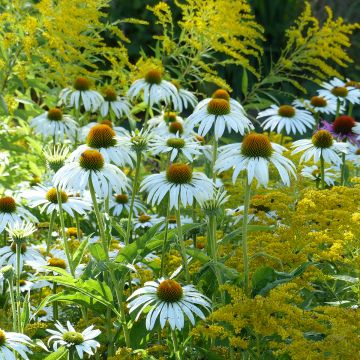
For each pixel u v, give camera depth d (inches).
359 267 188.5
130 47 526.3
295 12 554.9
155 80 303.3
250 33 331.9
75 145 311.1
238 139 458.0
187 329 202.7
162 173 198.4
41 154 309.7
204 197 191.9
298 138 455.2
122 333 203.6
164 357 202.1
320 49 346.9
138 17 528.7
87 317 223.9
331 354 165.8
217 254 213.2
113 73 334.0
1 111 319.9
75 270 213.5
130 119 332.2
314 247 204.1
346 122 299.6
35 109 324.5
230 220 252.5
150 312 179.5
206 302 183.6
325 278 196.2
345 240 197.2
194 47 352.2
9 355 166.6
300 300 188.2
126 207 291.3
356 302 192.5
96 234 289.3
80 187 190.5
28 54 298.5
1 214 226.4
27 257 221.5
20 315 199.3
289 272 196.7
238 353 197.3
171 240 211.3
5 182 296.7
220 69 497.4
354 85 348.8
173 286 180.7
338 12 556.4
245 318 176.6
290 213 211.9
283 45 540.1
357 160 291.3
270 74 353.1
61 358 189.5
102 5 327.0
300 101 337.7
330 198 207.5
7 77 315.6
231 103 248.2
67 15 300.2
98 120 352.2
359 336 167.6
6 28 322.3
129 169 331.3
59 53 320.2
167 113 304.5
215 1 342.0
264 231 221.3
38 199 228.4
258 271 191.6
